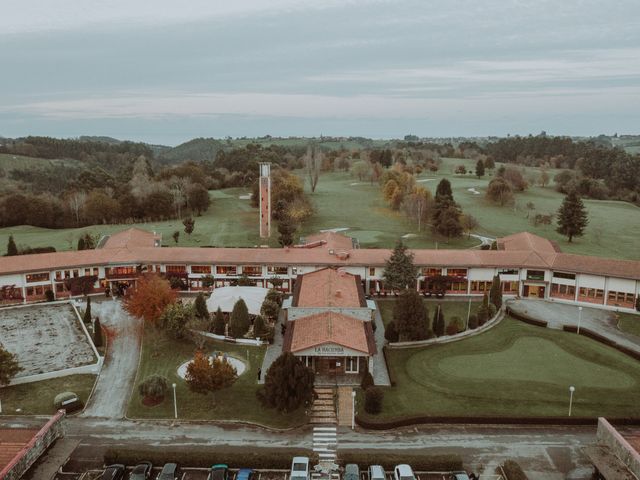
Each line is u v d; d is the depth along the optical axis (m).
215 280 95.62
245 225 148.12
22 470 43.47
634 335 77.62
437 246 127.44
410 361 68.69
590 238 138.75
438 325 75.25
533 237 108.44
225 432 53.97
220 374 56.75
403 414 56.16
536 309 87.94
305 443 52.19
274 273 95.31
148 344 73.44
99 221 157.50
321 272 84.62
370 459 48.03
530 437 53.06
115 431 53.88
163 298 76.06
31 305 87.38
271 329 76.06
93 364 67.19
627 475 42.84
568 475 47.38
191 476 47.19
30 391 60.94
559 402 58.78
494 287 85.94
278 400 54.16
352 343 62.62
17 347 72.31
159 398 59.41
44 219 156.50
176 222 155.75
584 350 71.75
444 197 140.88
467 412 56.88
